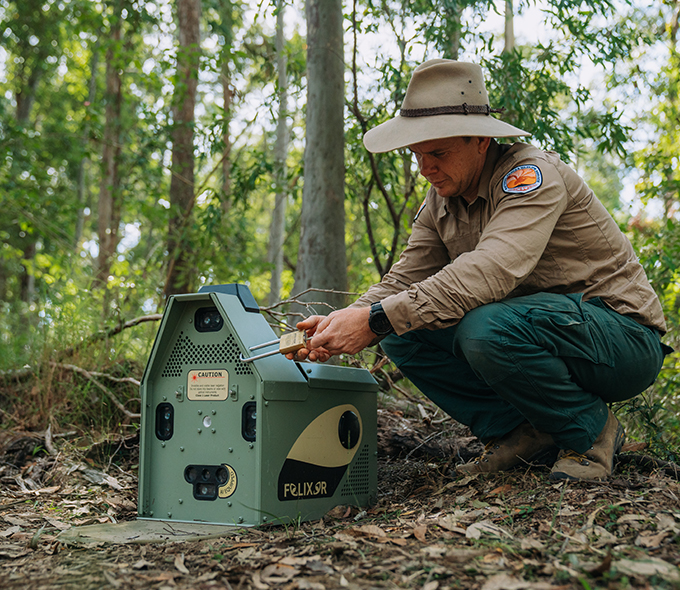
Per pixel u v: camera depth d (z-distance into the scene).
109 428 3.29
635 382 1.98
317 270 4.15
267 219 15.52
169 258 7.19
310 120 4.28
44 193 11.19
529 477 1.93
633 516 1.49
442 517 1.67
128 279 4.90
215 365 1.84
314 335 1.80
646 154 5.58
